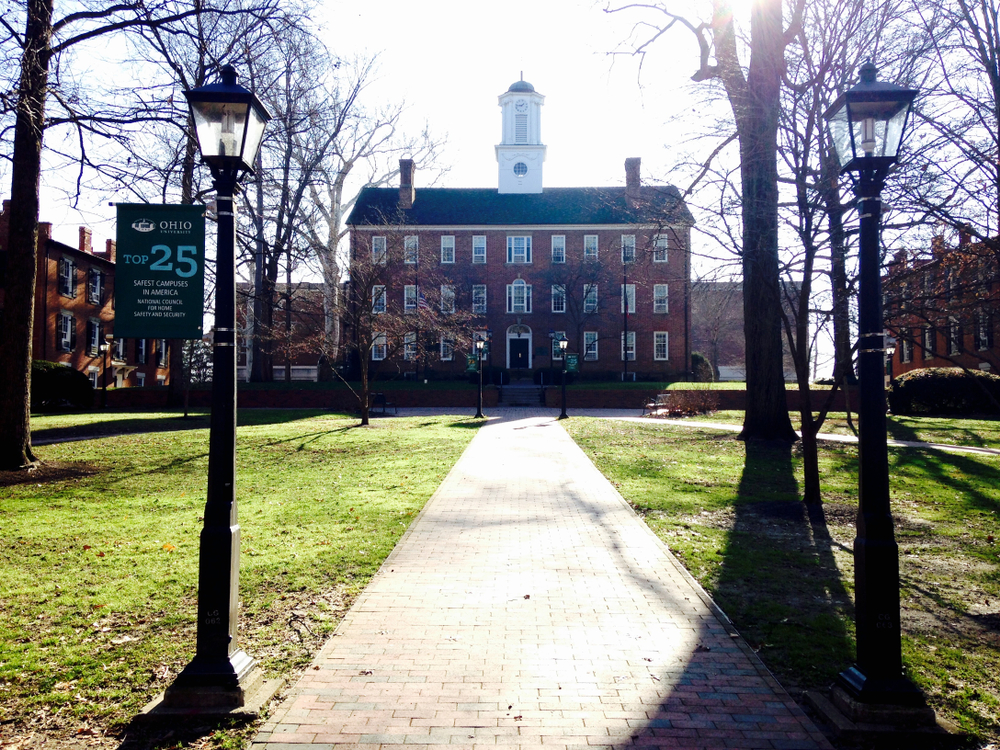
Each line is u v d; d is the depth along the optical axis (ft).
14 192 47.01
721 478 42.91
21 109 34.27
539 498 36.55
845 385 66.13
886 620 14.10
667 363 158.40
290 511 33.47
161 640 17.93
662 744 12.98
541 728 13.52
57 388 102.68
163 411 102.42
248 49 45.85
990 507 34.40
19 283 47.37
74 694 15.03
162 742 13.12
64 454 54.75
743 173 35.42
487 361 148.46
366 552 25.68
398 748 12.79
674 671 15.99
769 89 31.42
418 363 151.94
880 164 14.90
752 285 60.44
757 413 60.90
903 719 13.48
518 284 162.20
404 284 149.07
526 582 22.36
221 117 15.23
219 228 15.38
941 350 98.02
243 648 17.39
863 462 14.73
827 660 16.63
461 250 162.81
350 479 43.57
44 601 20.92
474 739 13.12
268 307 115.96
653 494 37.42
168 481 44.06
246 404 119.55
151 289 15.61
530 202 166.81
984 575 23.72
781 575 23.27
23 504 36.58
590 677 15.70
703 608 20.03
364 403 80.94
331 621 19.21
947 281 27.53
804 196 29.43
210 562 14.76
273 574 23.15
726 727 13.61
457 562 24.59
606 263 156.66
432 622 18.94
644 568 23.90
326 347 92.43
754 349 61.05
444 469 46.98
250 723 13.73
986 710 14.39
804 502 34.65
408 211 164.25
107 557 25.62
